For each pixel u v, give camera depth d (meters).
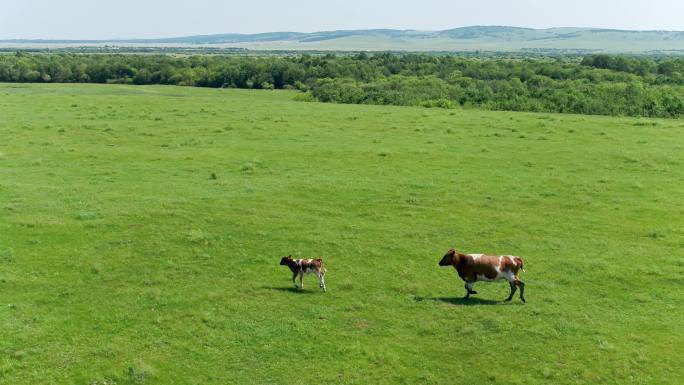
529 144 47.59
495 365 17.27
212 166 40.47
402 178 37.81
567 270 24.16
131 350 18.03
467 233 28.58
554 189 35.72
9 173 38.12
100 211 30.91
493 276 21.12
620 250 26.27
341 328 19.42
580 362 17.27
